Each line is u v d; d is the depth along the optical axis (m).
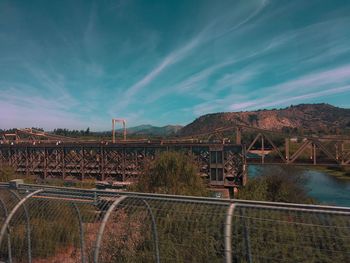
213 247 6.16
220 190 53.81
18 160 84.56
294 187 31.38
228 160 62.28
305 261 5.27
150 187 19.30
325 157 80.94
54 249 8.01
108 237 7.34
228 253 4.93
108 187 49.97
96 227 7.45
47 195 7.77
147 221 7.00
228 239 4.97
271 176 32.12
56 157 79.81
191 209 6.34
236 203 5.41
